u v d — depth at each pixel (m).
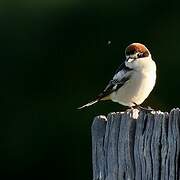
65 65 17.94
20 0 17.41
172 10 18.36
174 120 5.44
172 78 18.05
